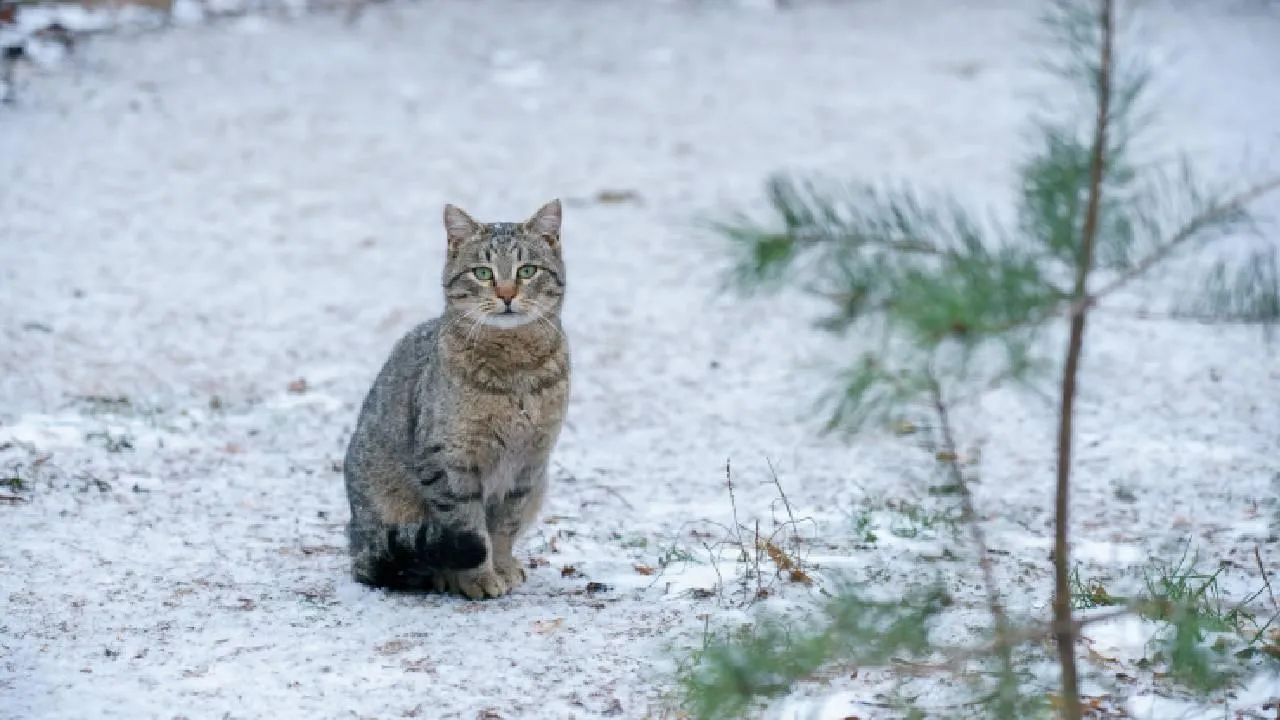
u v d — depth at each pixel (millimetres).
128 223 21109
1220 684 7258
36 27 28766
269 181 23188
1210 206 6195
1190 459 14164
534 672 8609
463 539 9984
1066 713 6684
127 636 9109
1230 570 10875
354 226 21672
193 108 25953
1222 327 18125
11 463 12828
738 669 6395
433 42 30734
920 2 35469
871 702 8016
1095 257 6105
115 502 12125
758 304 19234
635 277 20094
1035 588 10234
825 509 12664
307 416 15164
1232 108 27375
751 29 32938
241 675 8500
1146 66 9930
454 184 23547
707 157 25125
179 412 15008
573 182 23844
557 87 28578
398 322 18266
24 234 20328
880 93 28703
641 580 10578
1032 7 34781
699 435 15047
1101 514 12586
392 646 9039
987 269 5648
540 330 9977
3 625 9211
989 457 14336
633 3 34406
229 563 10797
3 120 24641
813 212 6051
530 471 10336
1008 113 27328
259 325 17922
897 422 5848
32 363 15992
